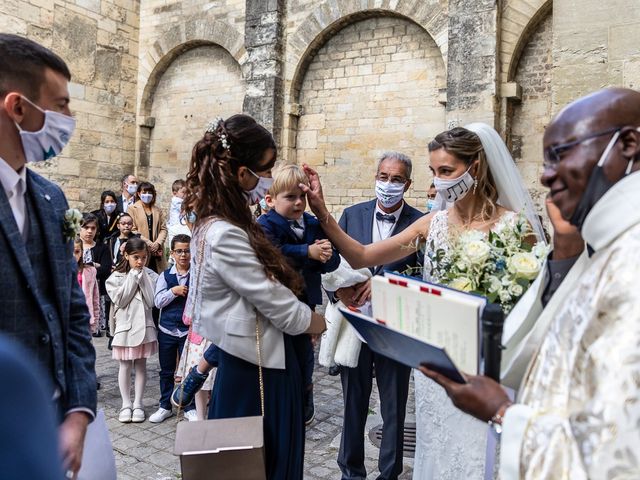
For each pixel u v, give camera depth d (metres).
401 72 9.61
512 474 1.12
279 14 10.35
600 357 0.99
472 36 8.27
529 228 2.49
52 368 1.78
